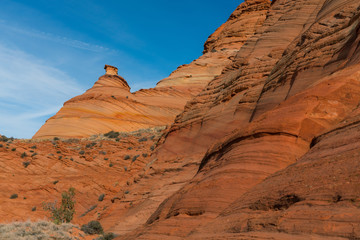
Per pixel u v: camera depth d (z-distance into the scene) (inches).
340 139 414.6
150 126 2849.4
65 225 1015.0
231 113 1103.6
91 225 1066.1
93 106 2859.3
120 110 2869.1
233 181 536.1
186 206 559.5
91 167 1840.6
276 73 975.6
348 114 511.5
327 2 1088.8
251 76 1152.8
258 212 395.2
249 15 3663.9
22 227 906.7
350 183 315.0
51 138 2551.7
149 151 1850.4
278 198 382.9
